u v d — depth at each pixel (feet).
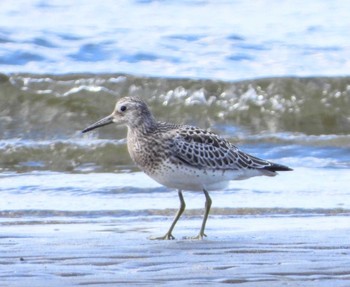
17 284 24.52
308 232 34.42
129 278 25.39
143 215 39.55
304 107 66.18
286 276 25.63
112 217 39.01
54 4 84.69
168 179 35.88
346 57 73.00
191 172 35.60
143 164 36.47
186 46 74.84
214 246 31.53
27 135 63.21
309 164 53.78
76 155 56.44
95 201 42.22
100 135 62.23
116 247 31.30
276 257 28.99
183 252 30.25
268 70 69.82
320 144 58.75
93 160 56.13
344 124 65.92
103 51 72.95
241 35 77.66
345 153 56.90
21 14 81.46
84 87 65.87
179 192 36.06
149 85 66.39
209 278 25.34
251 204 41.04
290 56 73.41
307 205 40.96
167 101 66.03
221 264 27.76
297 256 29.17
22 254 29.71
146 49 73.51
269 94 66.33
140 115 36.45
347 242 32.07
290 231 34.76
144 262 28.25
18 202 41.70
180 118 65.57
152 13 83.41
